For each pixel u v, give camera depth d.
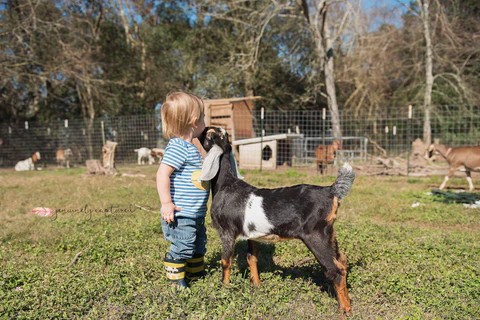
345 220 7.35
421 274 4.54
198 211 4.16
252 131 19.36
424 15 22.97
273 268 4.96
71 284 4.23
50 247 5.86
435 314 3.71
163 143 23.03
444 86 24.73
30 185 12.81
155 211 8.31
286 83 28.09
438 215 7.88
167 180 4.00
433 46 23.62
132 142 23.25
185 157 4.05
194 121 4.12
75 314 3.69
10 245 5.98
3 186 12.67
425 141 22.22
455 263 5.01
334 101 20.98
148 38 27.97
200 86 26.58
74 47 23.52
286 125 24.69
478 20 24.89
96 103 26.44
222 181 4.16
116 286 4.18
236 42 26.25
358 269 4.71
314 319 3.65
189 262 4.47
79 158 23.28
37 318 3.57
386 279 4.39
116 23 28.17
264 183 12.34
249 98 18.30
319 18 21.78
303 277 4.70
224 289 3.97
